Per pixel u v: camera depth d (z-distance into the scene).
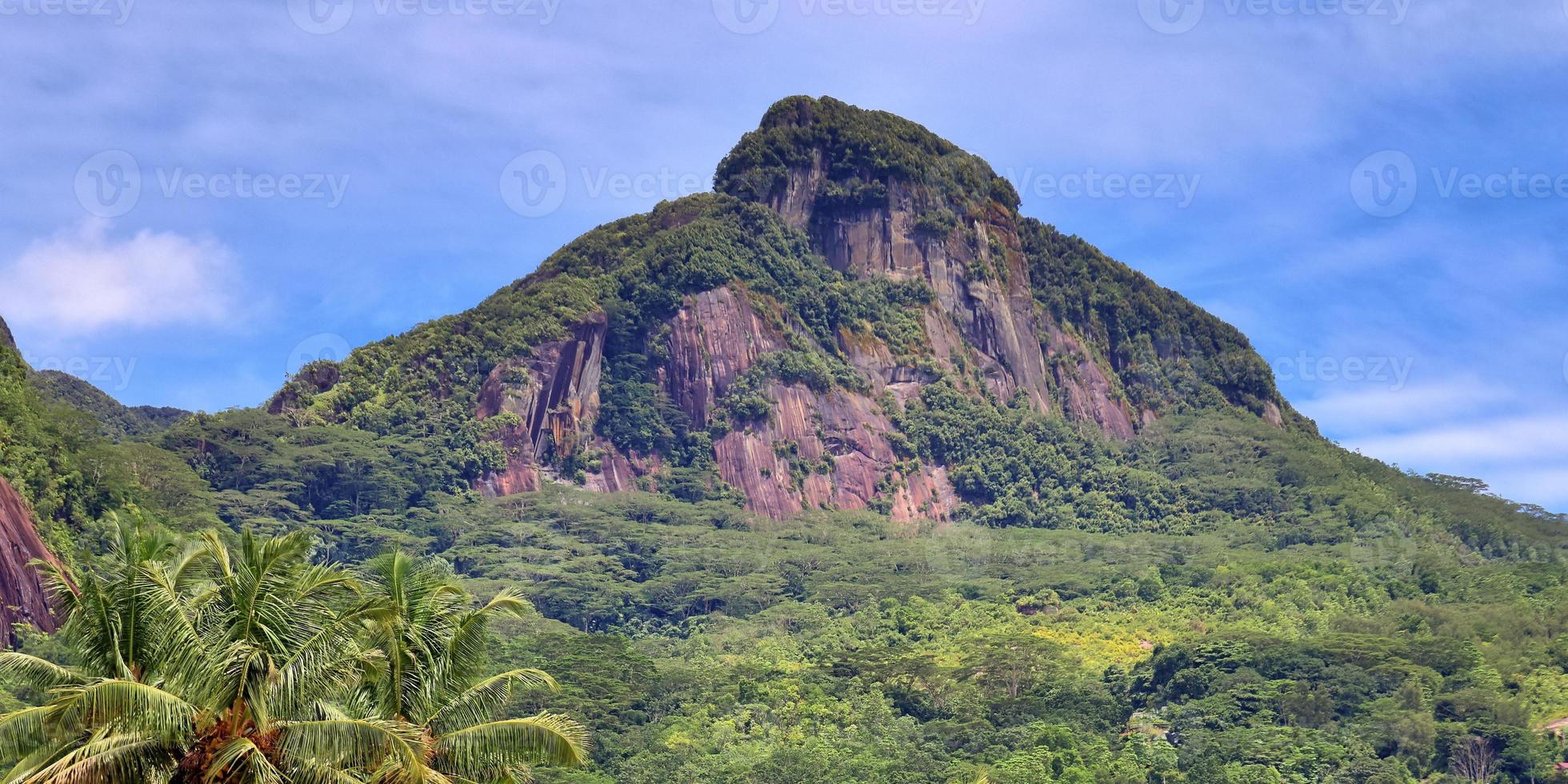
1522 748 117.56
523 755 40.03
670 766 106.69
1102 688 134.62
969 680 134.88
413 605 41.81
